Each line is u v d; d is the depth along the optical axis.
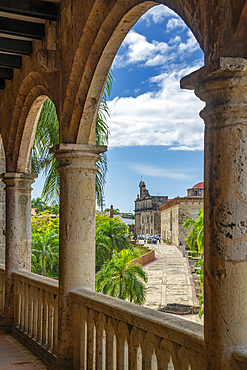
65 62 4.30
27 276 5.44
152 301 20.38
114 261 18.08
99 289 17.73
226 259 2.01
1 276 6.63
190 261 34.91
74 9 4.05
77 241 4.19
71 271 4.16
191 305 19.36
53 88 4.64
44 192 9.13
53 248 30.33
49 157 9.07
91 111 4.11
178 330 2.51
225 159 2.02
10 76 6.19
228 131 2.02
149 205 75.19
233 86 1.97
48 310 4.74
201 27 2.18
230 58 1.90
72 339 4.12
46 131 9.00
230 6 1.97
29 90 5.55
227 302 2.00
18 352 4.97
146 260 34.81
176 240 47.16
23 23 4.87
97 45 3.78
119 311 3.16
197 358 2.40
